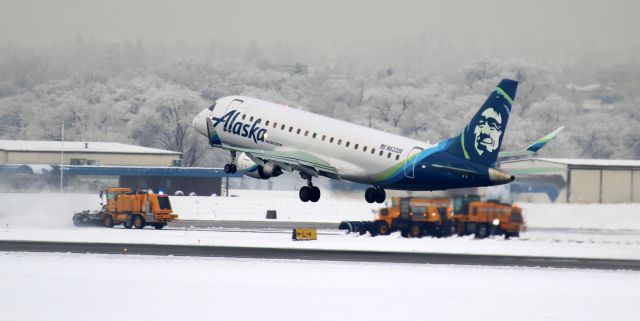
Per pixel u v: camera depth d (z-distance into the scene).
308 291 136.75
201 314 119.19
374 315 119.44
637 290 142.75
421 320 116.81
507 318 118.62
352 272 158.62
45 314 118.81
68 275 151.25
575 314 121.94
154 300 128.25
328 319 116.88
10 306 123.69
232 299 129.38
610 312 123.88
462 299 131.62
